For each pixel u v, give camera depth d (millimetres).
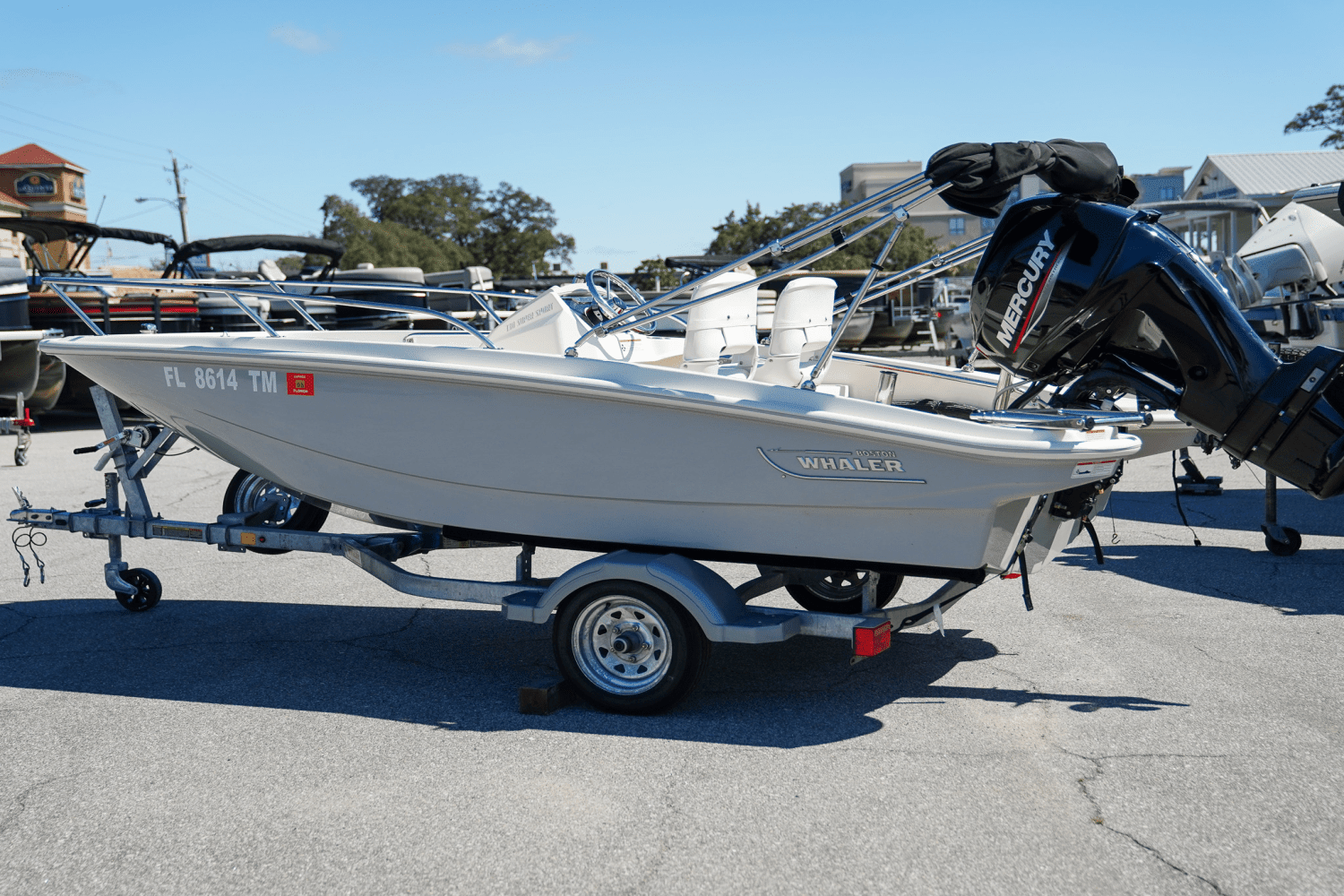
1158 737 3830
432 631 5434
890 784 3471
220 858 3029
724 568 6812
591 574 4117
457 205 81688
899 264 52625
